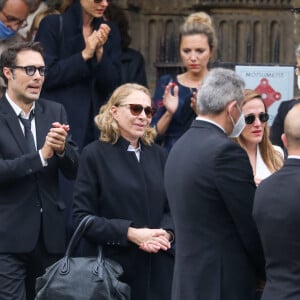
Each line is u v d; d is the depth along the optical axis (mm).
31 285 30562
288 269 22688
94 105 34781
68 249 27688
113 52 35625
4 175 29047
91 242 28547
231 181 24188
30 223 29688
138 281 28609
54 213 30047
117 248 28438
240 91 24875
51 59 34625
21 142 29875
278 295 22625
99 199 28719
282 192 22812
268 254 23047
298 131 23031
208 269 24391
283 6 40531
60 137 29047
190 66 34656
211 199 24359
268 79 35906
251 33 40688
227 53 40750
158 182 29047
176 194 24906
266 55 40719
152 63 41469
